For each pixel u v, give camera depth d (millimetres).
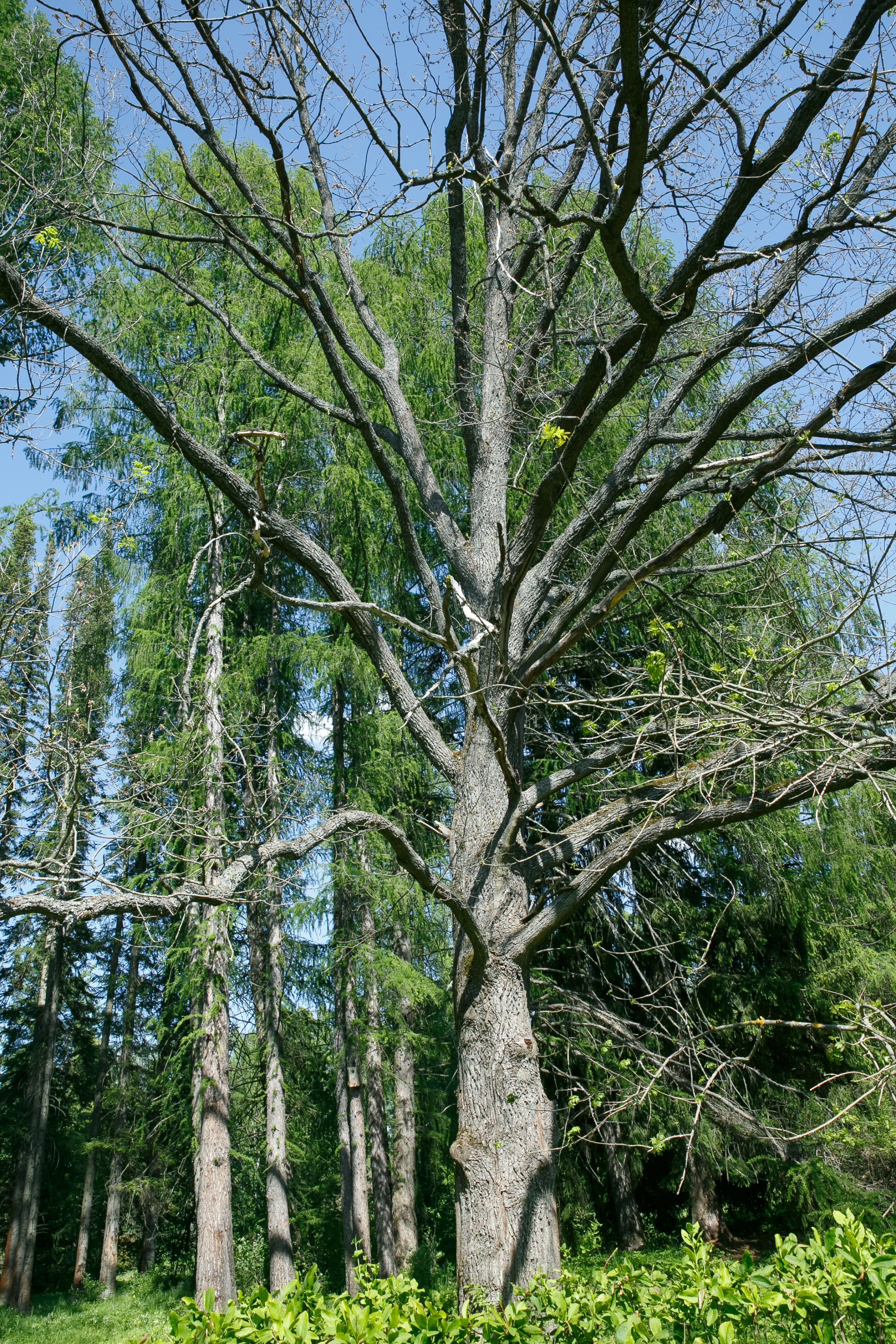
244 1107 15773
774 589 6230
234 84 5766
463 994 5684
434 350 11250
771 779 5973
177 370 11461
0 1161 21672
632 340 5543
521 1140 5168
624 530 5918
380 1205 14891
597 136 4906
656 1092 5711
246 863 5145
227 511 11266
